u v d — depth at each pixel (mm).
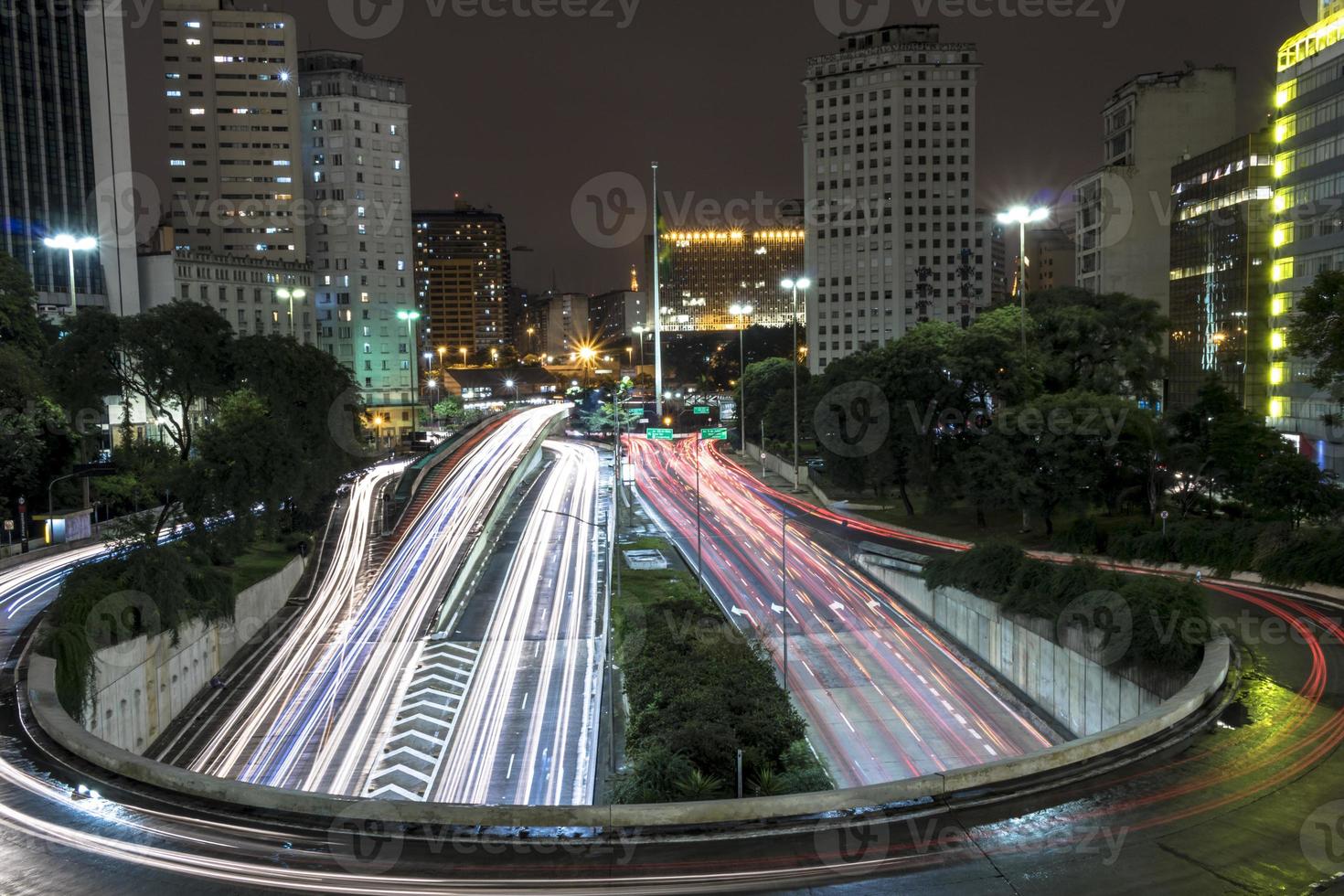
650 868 17203
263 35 147500
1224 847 18500
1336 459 77688
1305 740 24703
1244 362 97125
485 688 47344
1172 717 25641
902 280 173250
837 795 19812
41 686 30938
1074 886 16859
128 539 52438
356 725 43312
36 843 18625
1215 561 51375
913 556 62062
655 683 41000
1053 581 43906
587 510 93250
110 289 120875
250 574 59594
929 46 170625
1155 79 127500
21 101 111562
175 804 20250
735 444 143000
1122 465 62219
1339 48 78188
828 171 177125
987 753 39781
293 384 71188
